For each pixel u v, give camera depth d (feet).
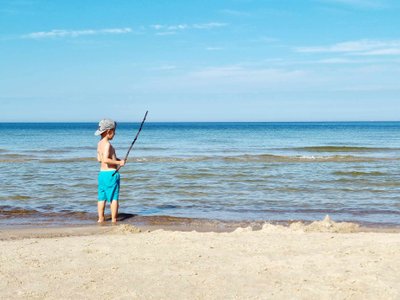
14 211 35.94
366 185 51.72
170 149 116.88
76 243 22.59
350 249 20.72
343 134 239.91
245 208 38.32
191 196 43.98
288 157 87.45
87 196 43.11
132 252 20.43
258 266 18.21
